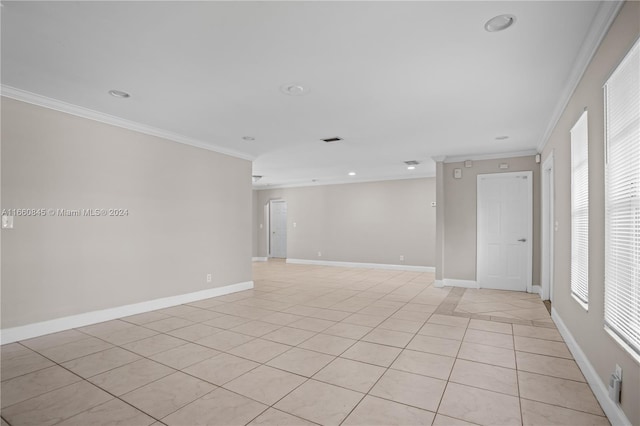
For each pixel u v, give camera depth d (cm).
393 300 544
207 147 556
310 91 341
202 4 205
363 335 373
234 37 243
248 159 644
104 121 419
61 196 381
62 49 261
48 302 370
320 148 591
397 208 914
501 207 630
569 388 254
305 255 1052
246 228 636
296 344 345
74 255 392
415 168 797
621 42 192
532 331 389
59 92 346
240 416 216
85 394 244
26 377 270
